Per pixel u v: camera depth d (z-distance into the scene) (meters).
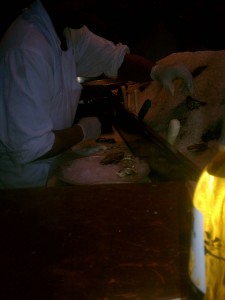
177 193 1.19
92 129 2.27
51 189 1.24
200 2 3.40
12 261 0.90
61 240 0.97
